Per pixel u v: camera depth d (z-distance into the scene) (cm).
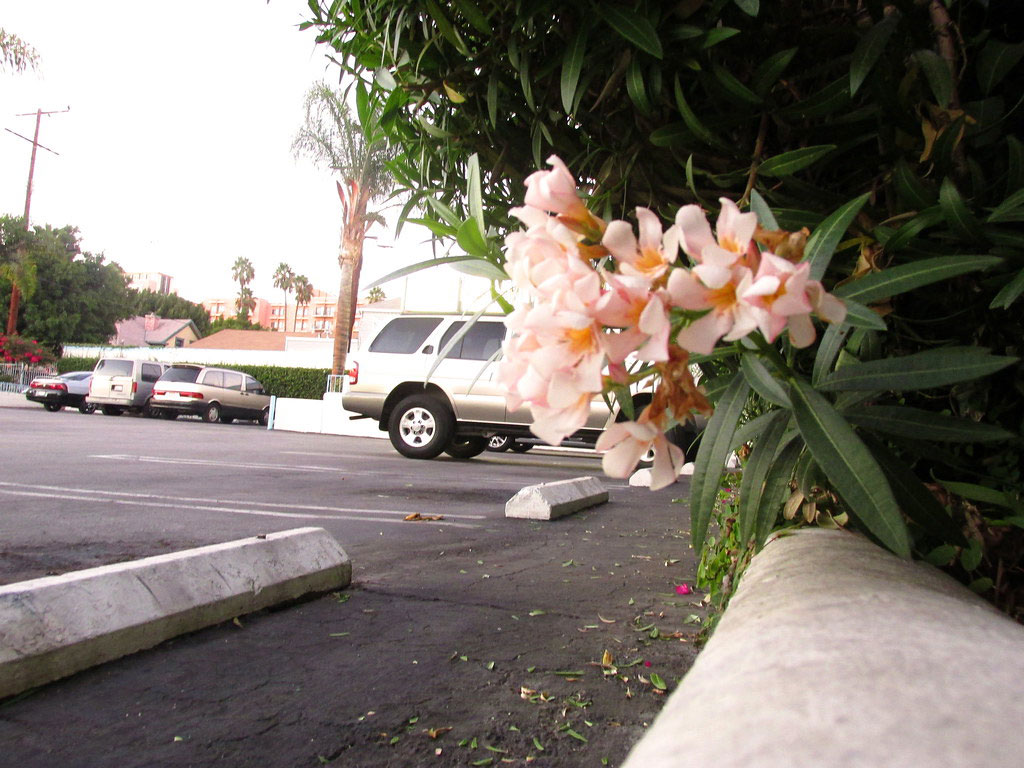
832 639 70
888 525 87
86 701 209
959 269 99
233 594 282
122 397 2344
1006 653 65
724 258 66
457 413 1045
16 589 224
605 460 78
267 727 195
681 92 143
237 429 1898
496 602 322
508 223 193
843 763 44
